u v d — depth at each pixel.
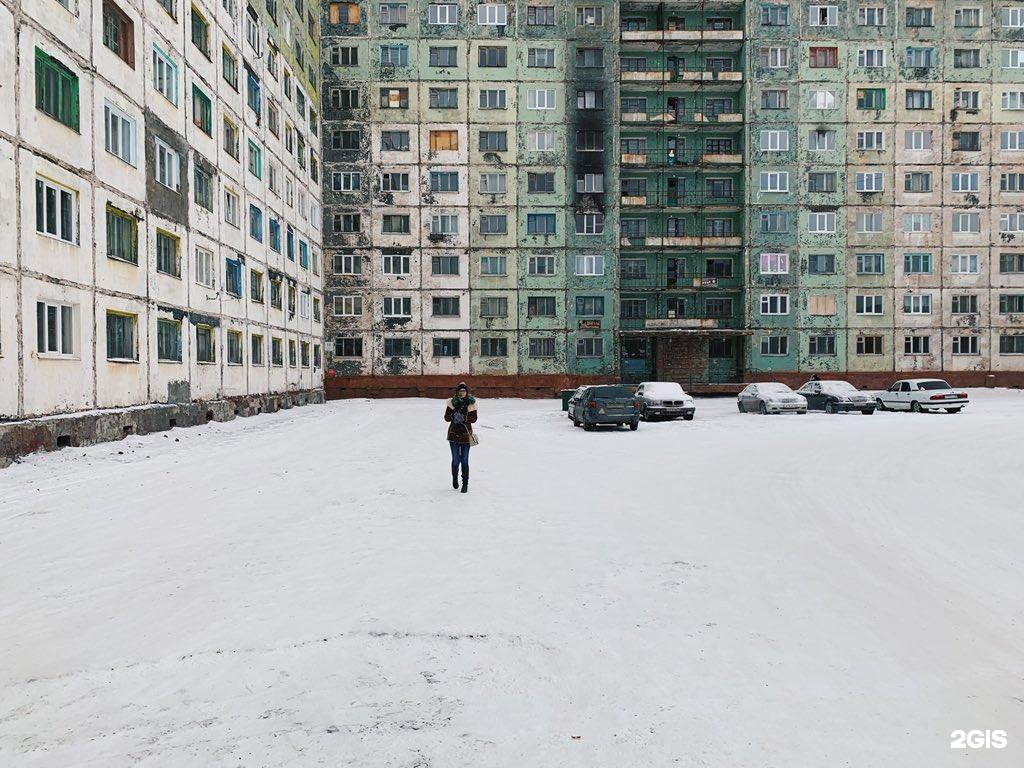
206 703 4.01
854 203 42.72
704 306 44.31
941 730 3.72
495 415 28.30
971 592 6.02
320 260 40.69
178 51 21.25
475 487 11.16
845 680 4.32
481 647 4.81
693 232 44.31
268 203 30.58
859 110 42.78
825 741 3.60
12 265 13.19
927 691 4.18
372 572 6.58
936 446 16.56
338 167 42.06
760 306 42.66
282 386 32.38
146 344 18.75
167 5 20.64
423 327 42.16
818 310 42.62
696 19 44.31
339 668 4.46
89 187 15.98
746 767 3.35
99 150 16.47
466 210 42.19
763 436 19.42
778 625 5.25
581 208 42.16
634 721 3.80
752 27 42.59
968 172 42.91
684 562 6.93
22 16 13.55
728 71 43.12
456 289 42.22
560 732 3.69
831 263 42.72
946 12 42.94
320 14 41.72
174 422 20.16
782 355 42.59
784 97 42.75
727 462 14.16
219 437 18.39
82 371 15.55
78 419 14.91
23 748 3.53
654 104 44.44
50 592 6.00
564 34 42.22
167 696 4.10
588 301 42.41
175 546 7.46
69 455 13.55
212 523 8.52
